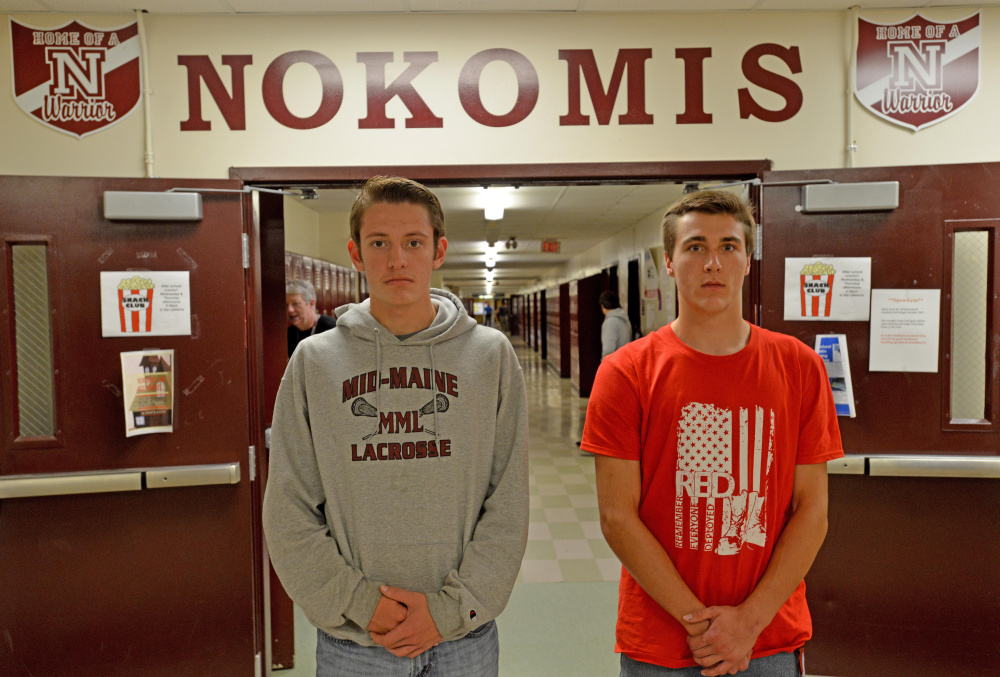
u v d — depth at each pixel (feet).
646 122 7.86
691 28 7.81
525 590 10.21
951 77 7.80
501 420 4.39
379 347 4.22
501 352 4.42
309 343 4.33
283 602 8.38
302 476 4.17
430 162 7.82
